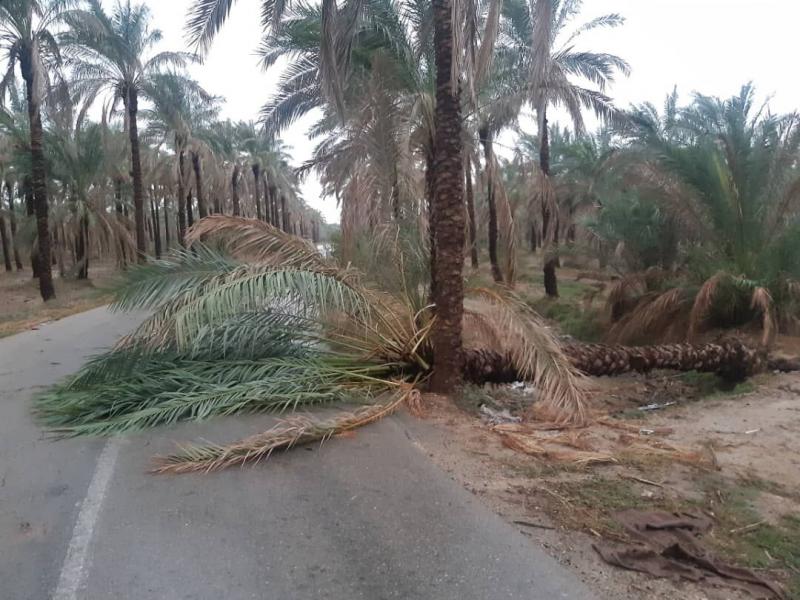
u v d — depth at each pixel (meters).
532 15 7.21
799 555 3.40
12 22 17.83
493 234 20.67
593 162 26.38
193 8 8.02
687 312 11.88
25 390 7.09
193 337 6.08
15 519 3.79
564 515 3.86
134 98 24.52
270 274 6.13
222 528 3.67
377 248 8.19
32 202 32.44
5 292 27.38
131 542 3.49
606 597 2.97
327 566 3.26
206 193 45.31
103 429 5.44
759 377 8.84
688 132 14.73
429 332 7.64
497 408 7.03
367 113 9.07
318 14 11.65
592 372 8.56
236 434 5.40
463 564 3.27
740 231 11.87
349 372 6.87
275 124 14.84
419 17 10.15
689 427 6.11
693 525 3.71
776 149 11.62
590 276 17.41
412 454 4.94
